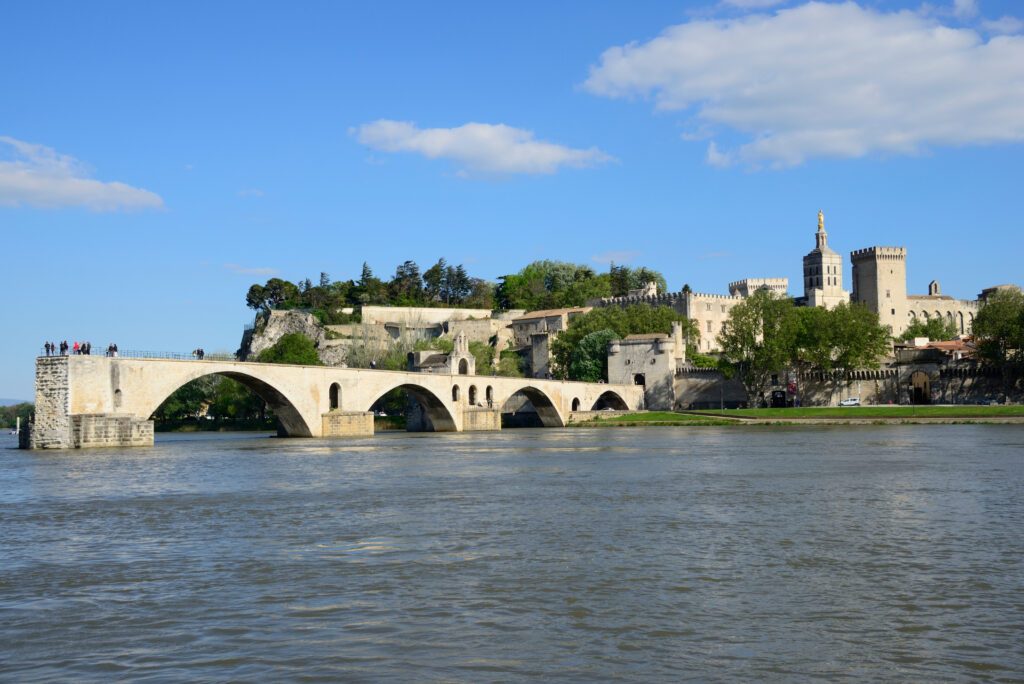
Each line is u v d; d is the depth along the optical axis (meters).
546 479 72.94
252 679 23.80
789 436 137.00
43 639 27.33
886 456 92.38
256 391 138.50
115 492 64.50
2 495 62.75
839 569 36.03
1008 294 198.50
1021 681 23.62
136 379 112.19
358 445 126.81
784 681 23.59
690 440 131.38
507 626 28.36
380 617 29.42
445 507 55.34
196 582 34.50
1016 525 46.59
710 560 37.94
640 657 25.42
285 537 44.50
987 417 162.38
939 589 32.69
